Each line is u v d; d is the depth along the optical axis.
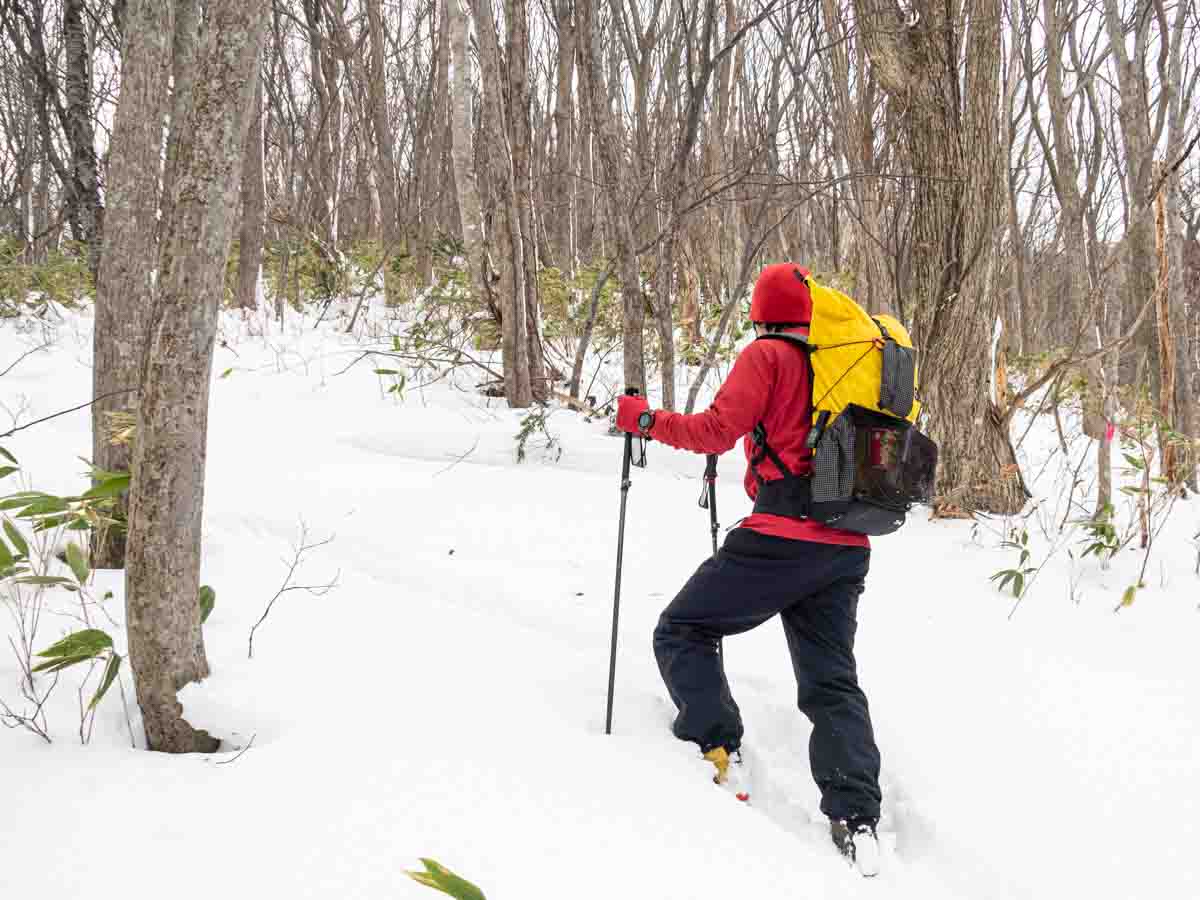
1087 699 3.00
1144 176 6.28
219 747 2.33
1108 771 2.58
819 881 2.02
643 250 6.24
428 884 1.56
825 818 2.37
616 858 1.93
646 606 3.66
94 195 5.77
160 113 3.36
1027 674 3.18
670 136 8.53
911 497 2.33
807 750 2.71
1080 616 3.73
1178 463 5.35
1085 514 5.18
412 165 14.42
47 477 4.32
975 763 2.61
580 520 4.66
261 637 2.95
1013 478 5.20
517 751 2.35
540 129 13.43
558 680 2.92
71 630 2.83
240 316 10.37
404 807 2.01
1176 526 4.95
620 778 2.28
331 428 6.16
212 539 3.98
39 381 6.67
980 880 2.15
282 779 2.09
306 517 4.43
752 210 10.76
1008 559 4.39
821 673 2.36
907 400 2.39
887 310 7.38
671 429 2.43
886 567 4.23
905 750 2.68
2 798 1.92
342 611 3.30
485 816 2.01
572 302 9.51
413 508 4.66
